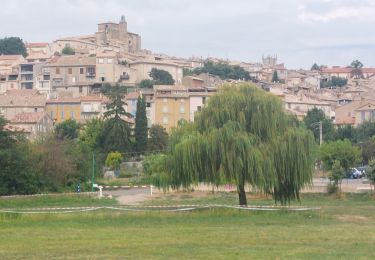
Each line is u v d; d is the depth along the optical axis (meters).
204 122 47.94
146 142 122.56
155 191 80.25
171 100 157.75
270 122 47.47
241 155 45.16
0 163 67.06
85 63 196.25
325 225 38.88
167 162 47.31
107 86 184.75
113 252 27.55
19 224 38.75
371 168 74.31
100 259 25.80
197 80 192.38
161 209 46.50
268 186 45.69
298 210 46.12
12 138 70.12
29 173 69.56
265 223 39.59
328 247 29.19
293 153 46.28
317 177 90.69
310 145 47.03
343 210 50.56
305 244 30.16
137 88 180.50
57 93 181.75
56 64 196.75
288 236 32.94
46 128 144.25
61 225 38.22
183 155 45.84
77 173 85.44
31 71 199.62
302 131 47.28
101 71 195.88
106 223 39.28
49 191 73.81
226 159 45.06
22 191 68.88
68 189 79.44
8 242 30.59
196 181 46.38
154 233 34.12
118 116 122.06
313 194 71.56
